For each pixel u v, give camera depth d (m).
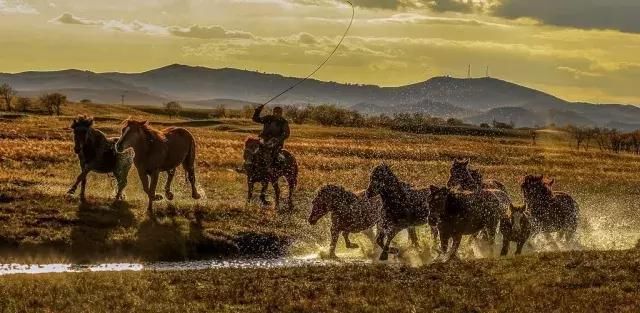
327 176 49.53
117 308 16.42
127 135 26.59
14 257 22.80
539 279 19.25
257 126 124.69
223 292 18.09
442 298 17.58
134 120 27.19
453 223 23.45
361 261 24.38
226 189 37.41
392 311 16.56
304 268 21.44
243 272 20.75
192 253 24.86
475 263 21.73
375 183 24.23
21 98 184.12
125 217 26.38
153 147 27.36
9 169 40.47
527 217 24.80
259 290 18.48
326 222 29.59
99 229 25.00
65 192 28.50
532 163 78.81
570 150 109.75
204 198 32.16
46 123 94.25
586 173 68.38
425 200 24.44
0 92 182.88
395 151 78.94
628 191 54.66
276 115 31.45
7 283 18.61
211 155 58.97
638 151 142.25
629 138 145.00
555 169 70.31
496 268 20.89
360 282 19.42
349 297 17.73
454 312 16.53
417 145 93.94
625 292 17.98
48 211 25.86
